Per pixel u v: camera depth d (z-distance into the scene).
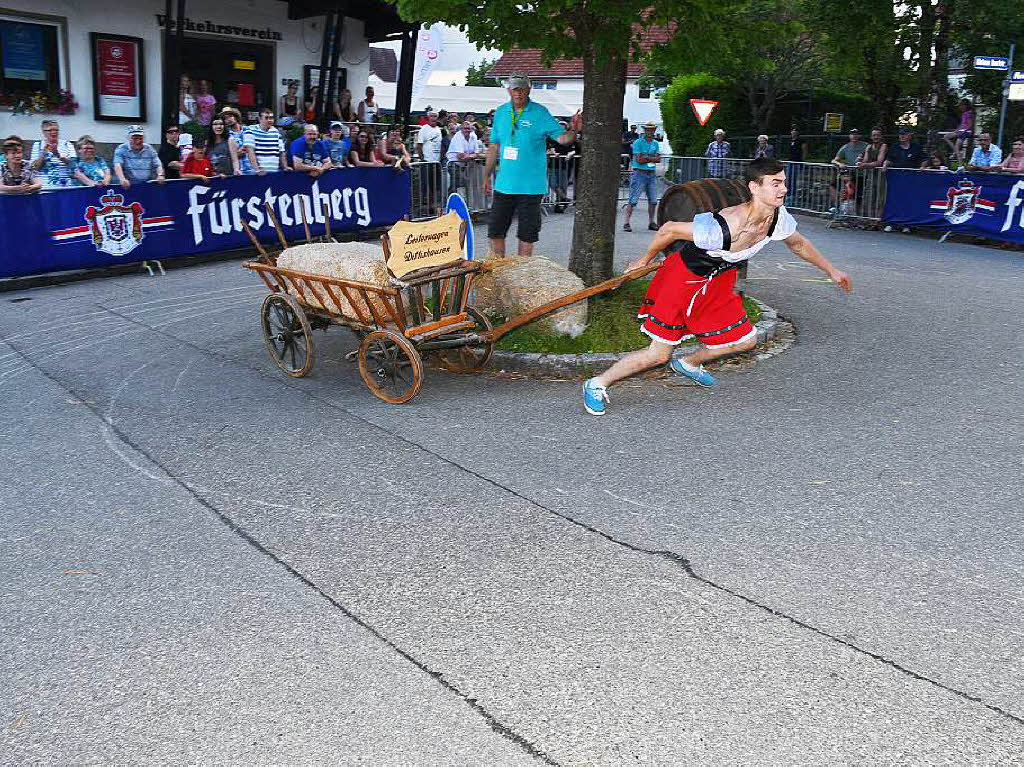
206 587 4.01
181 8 14.92
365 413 6.30
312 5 17.31
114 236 11.09
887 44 20.50
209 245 12.11
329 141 13.94
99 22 15.17
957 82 23.02
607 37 7.45
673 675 3.35
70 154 13.47
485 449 5.59
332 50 17.58
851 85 29.31
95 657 3.50
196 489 5.04
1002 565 4.13
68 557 4.29
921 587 3.95
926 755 2.93
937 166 16.44
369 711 3.17
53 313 9.35
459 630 3.66
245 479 5.17
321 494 4.96
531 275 7.52
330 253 6.91
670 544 4.35
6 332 8.59
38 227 10.45
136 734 3.07
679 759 2.92
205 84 16.28
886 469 5.23
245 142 12.88
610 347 7.36
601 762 2.91
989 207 14.05
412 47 19.05
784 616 3.73
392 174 14.59
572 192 19.23
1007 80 16.61
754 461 5.36
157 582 4.06
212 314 9.31
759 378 7.03
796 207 19.03
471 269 6.58
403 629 3.67
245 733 3.06
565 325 7.45
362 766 2.90
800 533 4.45
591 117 8.14
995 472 5.19
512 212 9.04
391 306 6.28
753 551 4.27
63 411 6.38
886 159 16.22
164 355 7.83
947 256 13.03
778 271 11.66
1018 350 7.84
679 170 22.80
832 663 3.42
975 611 3.76
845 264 12.27
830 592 3.91
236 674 3.39
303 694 3.27
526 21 7.65
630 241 14.26
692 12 7.35
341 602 3.88
